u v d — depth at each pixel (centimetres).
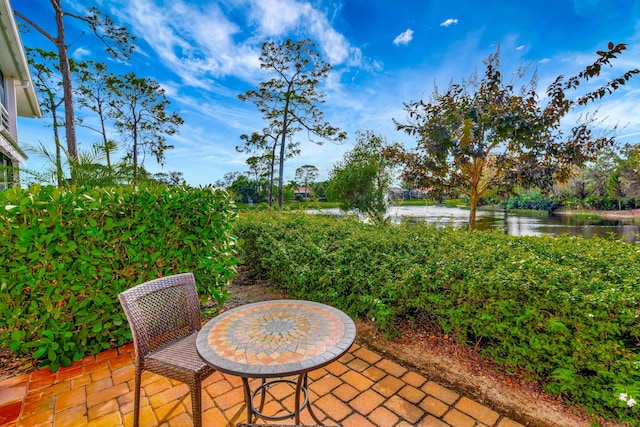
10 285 226
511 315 203
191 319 207
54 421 185
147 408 196
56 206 236
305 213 621
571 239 318
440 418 184
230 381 225
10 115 807
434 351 255
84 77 1852
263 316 182
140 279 277
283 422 185
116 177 605
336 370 234
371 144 1398
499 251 275
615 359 168
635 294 173
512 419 182
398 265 276
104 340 274
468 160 449
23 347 232
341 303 307
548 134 408
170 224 294
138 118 2214
